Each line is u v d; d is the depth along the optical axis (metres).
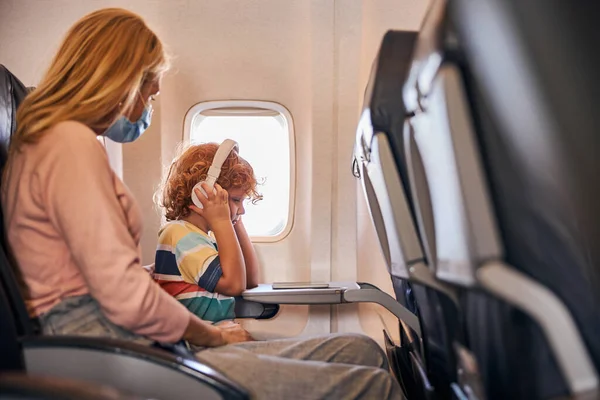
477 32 0.59
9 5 2.08
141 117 1.27
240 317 1.78
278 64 2.04
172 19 2.04
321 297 1.67
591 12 0.61
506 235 0.63
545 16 0.61
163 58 1.25
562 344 0.61
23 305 0.99
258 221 2.08
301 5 2.03
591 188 0.62
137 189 2.02
